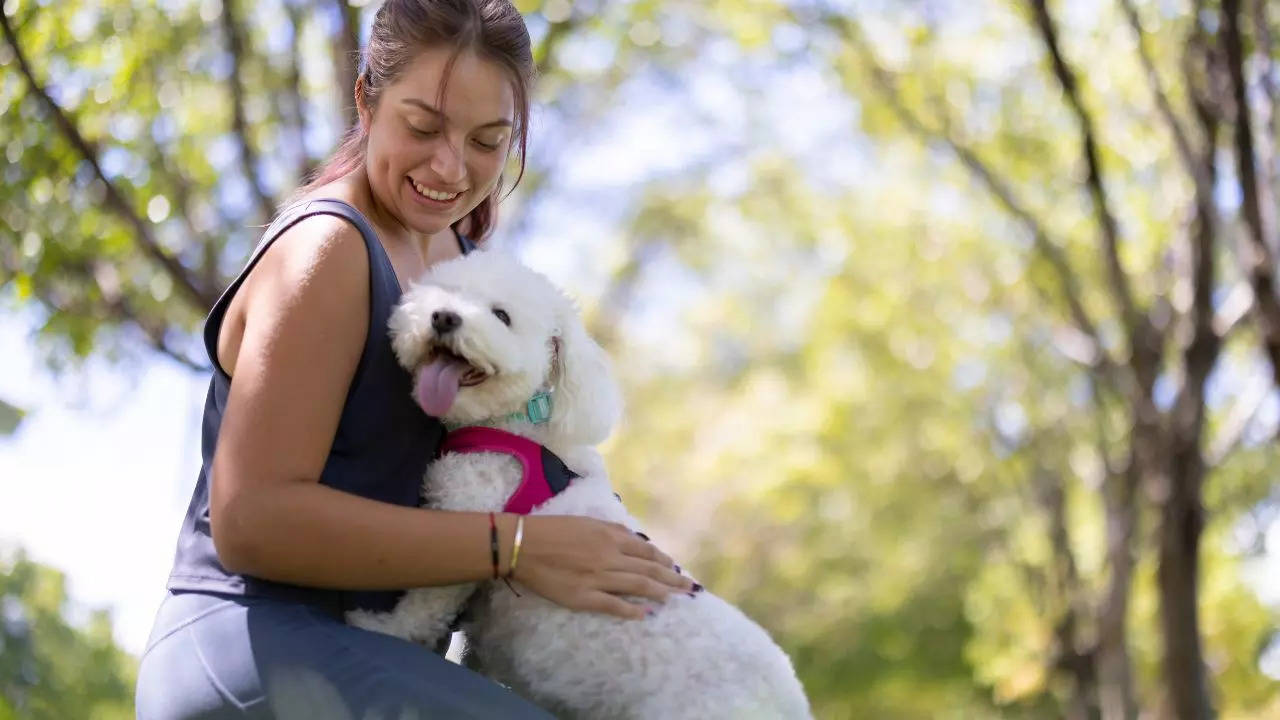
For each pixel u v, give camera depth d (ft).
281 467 7.45
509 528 7.97
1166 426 31.73
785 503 69.10
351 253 7.92
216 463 7.53
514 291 8.93
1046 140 37.04
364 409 8.04
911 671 72.28
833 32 35.14
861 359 59.52
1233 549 62.44
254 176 22.75
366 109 9.09
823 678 73.41
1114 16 32.04
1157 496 31.99
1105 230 31.30
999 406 58.49
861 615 73.51
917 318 54.49
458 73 8.40
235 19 23.00
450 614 8.52
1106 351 36.55
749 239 59.26
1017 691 57.26
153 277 24.25
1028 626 56.34
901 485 65.62
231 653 7.55
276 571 7.48
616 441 75.25
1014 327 51.44
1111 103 34.01
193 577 7.91
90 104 21.94
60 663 29.37
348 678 7.45
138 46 22.67
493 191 10.62
